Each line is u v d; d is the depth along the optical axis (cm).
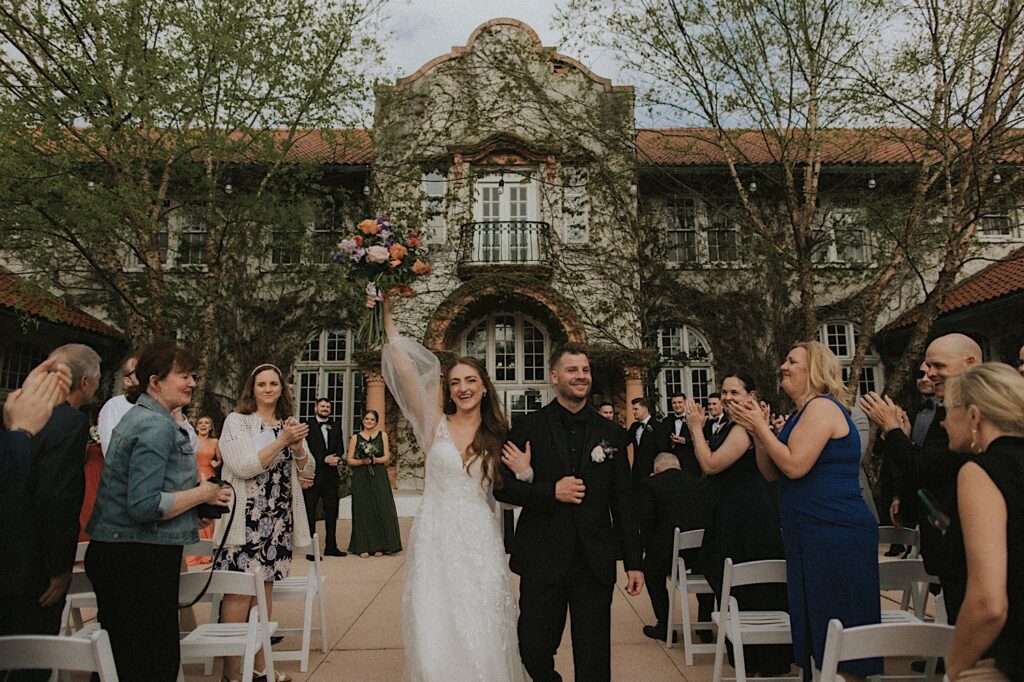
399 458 1504
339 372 1641
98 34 1023
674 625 543
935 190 1291
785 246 1291
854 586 318
